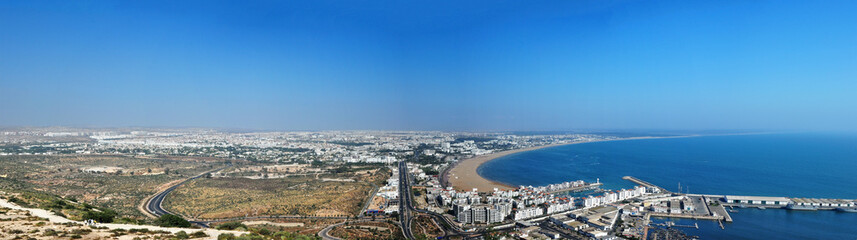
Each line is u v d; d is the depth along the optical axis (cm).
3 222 13338
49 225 13412
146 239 12750
